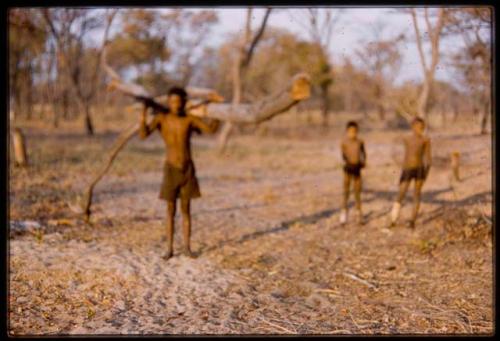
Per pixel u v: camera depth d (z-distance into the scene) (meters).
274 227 8.27
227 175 14.73
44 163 13.35
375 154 18.61
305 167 16.88
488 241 6.67
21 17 12.08
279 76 31.47
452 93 10.61
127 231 7.36
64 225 7.31
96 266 5.46
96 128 31.98
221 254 6.48
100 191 10.55
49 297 4.68
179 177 6.08
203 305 4.70
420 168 7.89
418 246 6.87
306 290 5.27
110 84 6.55
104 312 4.43
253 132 32.78
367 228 8.25
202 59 32.94
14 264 5.33
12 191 9.33
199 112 5.90
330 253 6.72
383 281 5.57
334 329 4.20
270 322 4.33
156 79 29.78
